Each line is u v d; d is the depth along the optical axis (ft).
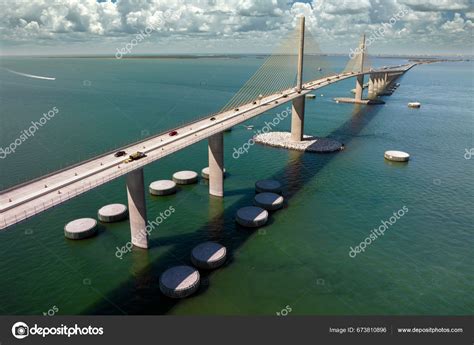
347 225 190.70
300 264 157.69
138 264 156.46
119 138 358.84
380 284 145.07
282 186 241.55
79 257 160.76
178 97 625.41
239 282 145.59
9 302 132.36
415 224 191.93
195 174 250.37
